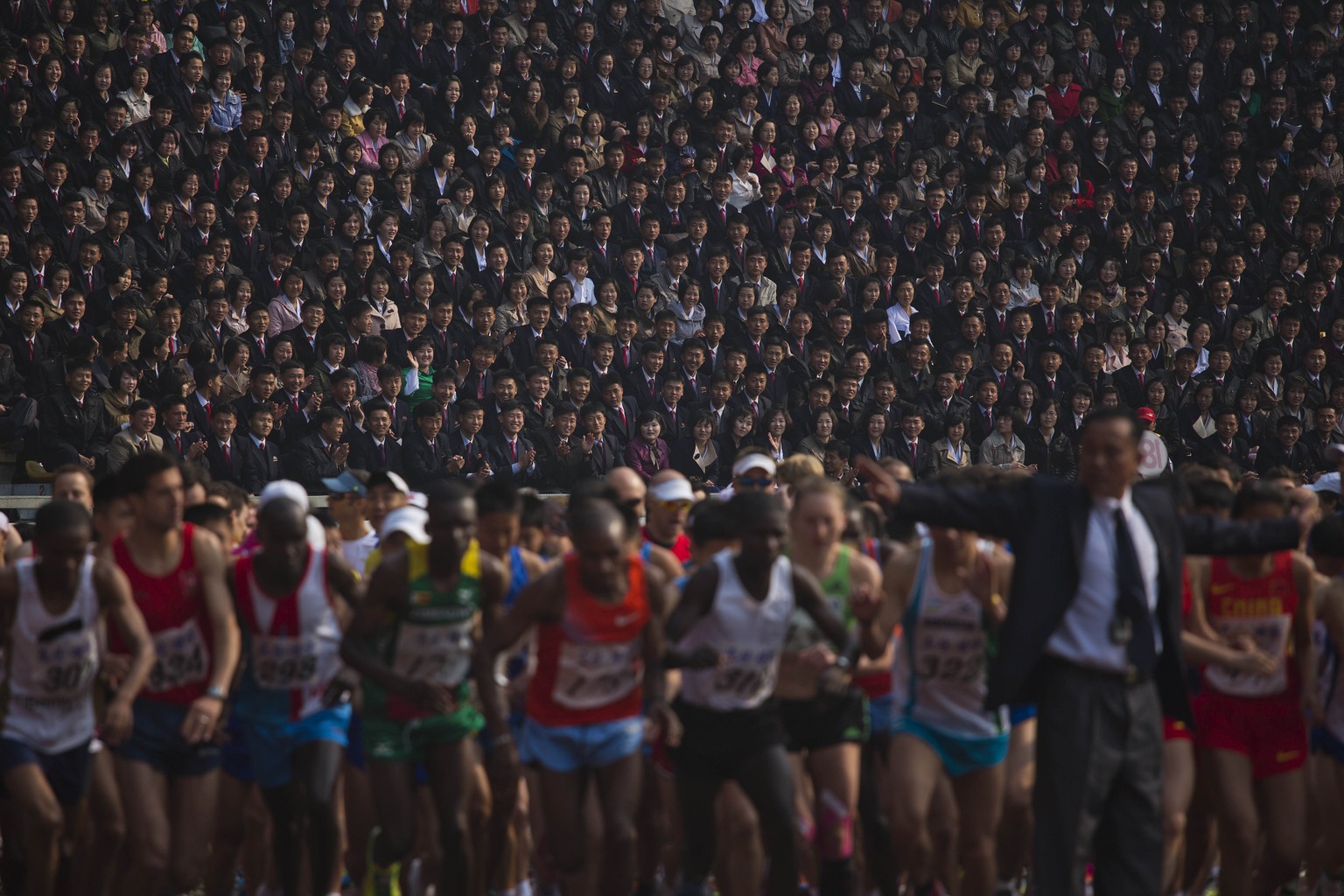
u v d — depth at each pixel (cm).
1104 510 1683
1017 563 1688
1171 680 1702
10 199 4619
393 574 1791
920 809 1794
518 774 2031
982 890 1880
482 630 1936
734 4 6475
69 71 5100
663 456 4819
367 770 1998
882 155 6194
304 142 5175
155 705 1912
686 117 6094
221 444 4262
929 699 1844
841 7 6606
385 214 5066
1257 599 1956
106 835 1905
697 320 5331
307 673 1895
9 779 1781
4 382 4266
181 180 4919
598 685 1753
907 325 5509
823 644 1908
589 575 1711
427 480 4412
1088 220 6219
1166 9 7088
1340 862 2066
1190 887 2133
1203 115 6775
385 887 1848
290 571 1862
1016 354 5506
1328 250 6256
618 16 6219
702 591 1764
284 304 4769
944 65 6656
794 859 1744
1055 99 6662
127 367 4284
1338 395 5647
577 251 5244
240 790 2036
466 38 6003
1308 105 6825
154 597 1889
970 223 6003
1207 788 2067
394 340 4800
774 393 5088
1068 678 1650
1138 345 5588
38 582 1802
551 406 4809
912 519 1692
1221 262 6122
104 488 2111
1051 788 1631
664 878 2211
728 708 1783
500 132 5647
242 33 5553
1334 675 2047
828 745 1866
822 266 5588
